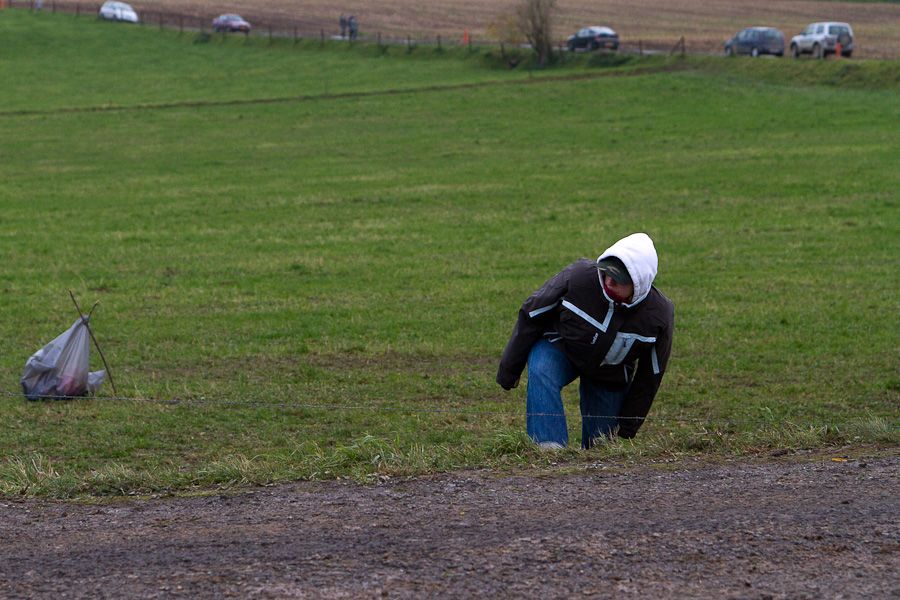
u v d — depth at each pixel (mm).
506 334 21781
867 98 67188
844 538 7410
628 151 53844
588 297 10000
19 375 18516
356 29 118188
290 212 40312
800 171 45906
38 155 58312
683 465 9453
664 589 6621
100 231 36844
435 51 103188
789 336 21156
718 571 6887
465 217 38594
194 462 13023
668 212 38656
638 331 10062
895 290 25750
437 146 58312
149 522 8227
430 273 29234
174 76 97125
